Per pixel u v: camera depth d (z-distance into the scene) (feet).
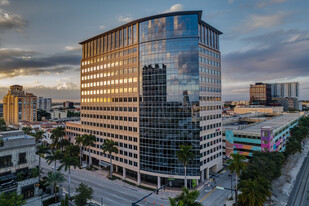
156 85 224.94
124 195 204.74
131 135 242.99
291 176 252.01
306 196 198.70
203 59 233.76
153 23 229.04
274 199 190.80
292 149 299.17
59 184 222.69
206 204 182.80
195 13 217.56
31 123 547.90
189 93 217.97
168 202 189.26
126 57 252.21
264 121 414.41
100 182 239.71
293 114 565.94
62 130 365.61
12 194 136.87
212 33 254.68
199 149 215.72
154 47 227.61
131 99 244.63
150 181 234.79
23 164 199.41
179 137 216.13
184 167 213.25
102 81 286.25
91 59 306.55
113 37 270.67
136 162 236.02
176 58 220.43
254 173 190.39
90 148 306.96
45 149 244.01
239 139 295.69
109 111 274.36
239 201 158.40
